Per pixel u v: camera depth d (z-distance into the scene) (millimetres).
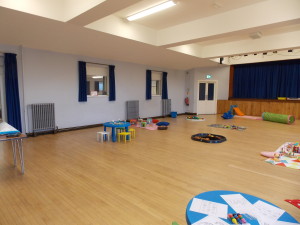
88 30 4000
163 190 2609
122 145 4695
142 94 8617
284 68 8984
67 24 3639
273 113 8383
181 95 10664
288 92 8945
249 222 1028
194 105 10523
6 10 3021
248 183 2807
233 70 10477
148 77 8695
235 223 1002
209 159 3773
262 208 1155
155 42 5316
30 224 1949
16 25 3682
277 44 5824
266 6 3760
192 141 5082
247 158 3830
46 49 5570
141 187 2688
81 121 6621
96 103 6996
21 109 5340
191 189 2637
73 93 6336
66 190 2600
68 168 3316
